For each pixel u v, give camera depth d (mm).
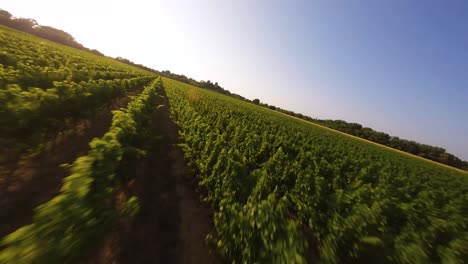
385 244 4609
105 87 12023
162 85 50062
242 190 5961
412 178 16312
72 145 8453
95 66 26844
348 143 32875
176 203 6637
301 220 7184
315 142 21750
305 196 7922
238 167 6195
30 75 10188
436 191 11938
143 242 4770
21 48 21594
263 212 3996
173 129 16047
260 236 3893
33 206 4957
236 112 28656
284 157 10438
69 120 8602
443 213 7352
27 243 2363
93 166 4059
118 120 7039
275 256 3391
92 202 3289
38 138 6348
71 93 8547
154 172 8117
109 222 3314
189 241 5254
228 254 4578
